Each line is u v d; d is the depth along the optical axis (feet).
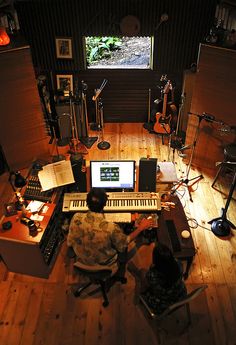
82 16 16.12
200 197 14.97
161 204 11.85
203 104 14.55
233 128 13.05
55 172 11.69
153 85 18.71
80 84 18.62
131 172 12.02
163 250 8.37
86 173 12.23
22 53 13.57
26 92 14.65
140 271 11.85
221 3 14.46
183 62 17.70
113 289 11.35
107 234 8.80
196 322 10.43
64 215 12.25
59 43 17.02
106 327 10.37
